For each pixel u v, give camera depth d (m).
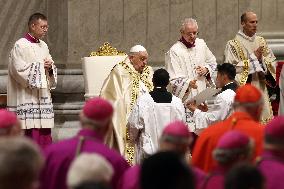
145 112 27.75
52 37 37.91
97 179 12.42
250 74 33.94
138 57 30.47
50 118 32.41
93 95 32.31
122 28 38.16
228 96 27.02
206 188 16.16
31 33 32.34
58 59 37.81
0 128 17.17
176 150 16.80
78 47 37.97
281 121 16.59
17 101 32.38
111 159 17.36
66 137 36.19
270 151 16.64
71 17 38.03
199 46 33.41
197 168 18.34
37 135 32.34
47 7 38.06
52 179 17.47
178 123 17.03
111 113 17.75
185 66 33.00
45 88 31.98
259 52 33.84
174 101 27.98
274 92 35.41
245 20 34.47
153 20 38.12
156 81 28.02
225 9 38.03
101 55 33.34
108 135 29.92
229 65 27.47
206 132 19.81
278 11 37.94
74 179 12.45
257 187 12.46
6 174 10.73
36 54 32.16
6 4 38.22
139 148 28.11
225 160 15.95
